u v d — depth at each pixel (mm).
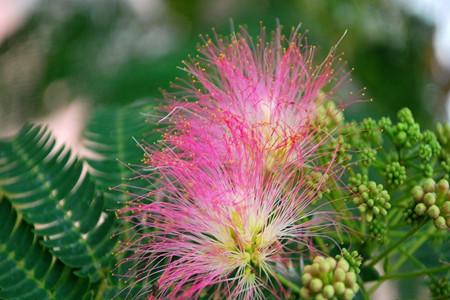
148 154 224
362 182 222
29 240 217
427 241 233
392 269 226
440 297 224
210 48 245
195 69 242
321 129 227
